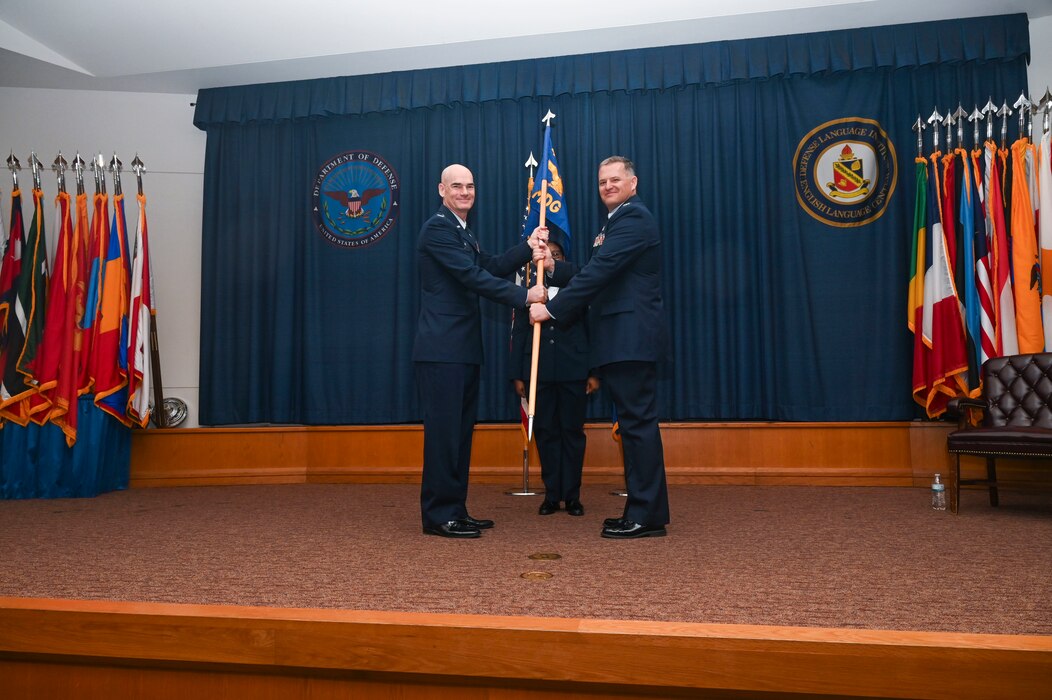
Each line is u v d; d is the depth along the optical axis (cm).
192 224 567
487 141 546
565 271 379
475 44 519
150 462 521
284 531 315
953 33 494
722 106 523
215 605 183
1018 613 176
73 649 175
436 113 552
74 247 493
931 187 471
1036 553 256
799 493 438
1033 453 337
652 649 154
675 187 523
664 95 530
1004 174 461
